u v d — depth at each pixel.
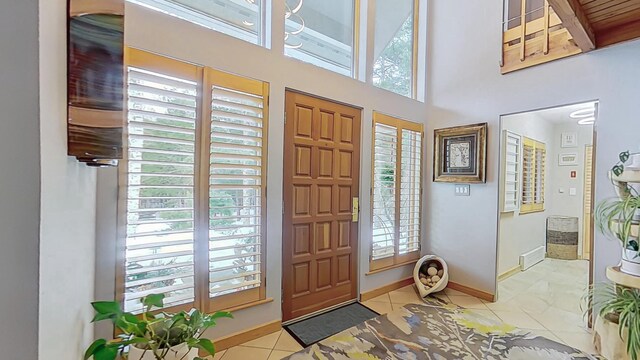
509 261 4.14
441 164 3.80
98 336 1.77
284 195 2.68
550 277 4.11
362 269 3.29
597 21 2.36
